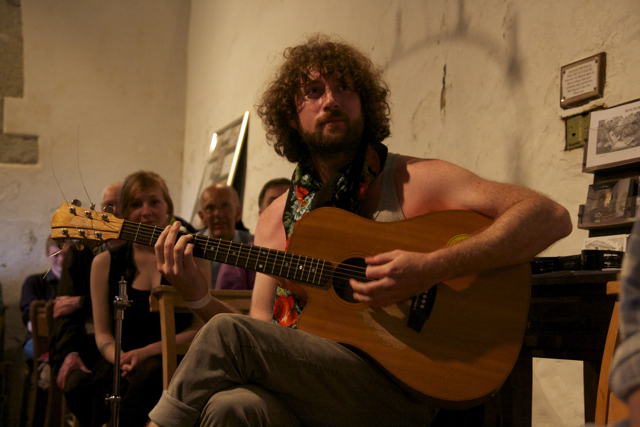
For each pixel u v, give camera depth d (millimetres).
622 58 1729
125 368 2125
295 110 1666
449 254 1223
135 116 6055
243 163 4602
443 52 2475
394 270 1220
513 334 1259
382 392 1244
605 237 1695
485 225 1353
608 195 1704
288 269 1406
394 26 2820
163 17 6293
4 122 5426
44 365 3871
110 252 2445
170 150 6207
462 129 2338
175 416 1061
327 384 1187
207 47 5738
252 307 1636
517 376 1480
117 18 6055
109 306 2373
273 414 1106
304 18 3746
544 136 1971
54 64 5699
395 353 1259
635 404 456
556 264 1497
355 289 1269
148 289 2398
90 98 5840
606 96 1770
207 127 5559
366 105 1616
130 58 6086
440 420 1569
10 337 5125
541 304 1424
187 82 6348
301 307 1468
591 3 1838
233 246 1457
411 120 2660
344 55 1606
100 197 5754
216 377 1090
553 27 1968
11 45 5531
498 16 2203
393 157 1556
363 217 1442
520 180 2053
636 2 1697
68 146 5668
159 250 1489
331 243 1415
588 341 1296
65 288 2654
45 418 3875
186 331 2248
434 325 1276
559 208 1294
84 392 2295
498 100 2172
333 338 1298
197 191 5551
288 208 1617
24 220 5359
